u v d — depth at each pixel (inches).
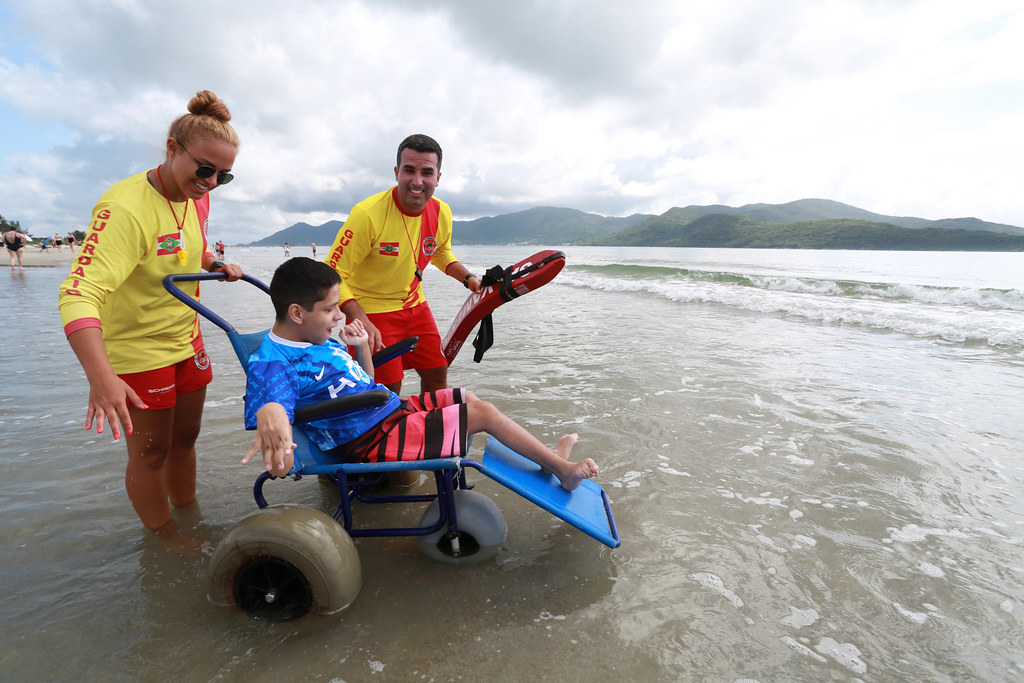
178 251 100.1
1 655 79.6
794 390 212.1
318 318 93.9
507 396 206.5
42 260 1145.4
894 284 511.5
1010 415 183.5
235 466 147.1
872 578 99.2
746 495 130.8
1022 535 113.0
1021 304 414.3
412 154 126.9
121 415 78.1
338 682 75.2
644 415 184.7
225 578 87.2
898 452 154.1
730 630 86.1
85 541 110.6
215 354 273.4
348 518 99.5
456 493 107.3
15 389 211.6
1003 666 78.4
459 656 80.3
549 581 99.0
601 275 781.3
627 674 77.0
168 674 76.6
